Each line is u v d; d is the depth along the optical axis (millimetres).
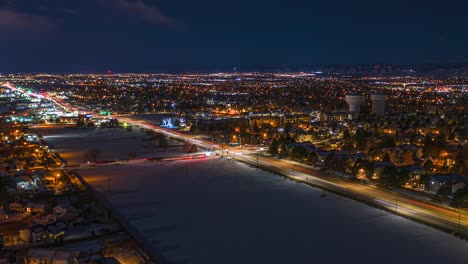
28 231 124188
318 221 136375
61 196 165000
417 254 113438
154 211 147250
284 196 161250
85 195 165625
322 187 171250
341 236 125188
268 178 186625
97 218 141250
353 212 143625
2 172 193875
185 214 144000
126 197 162750
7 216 144000
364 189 168125
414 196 158750
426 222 133500
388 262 109750
